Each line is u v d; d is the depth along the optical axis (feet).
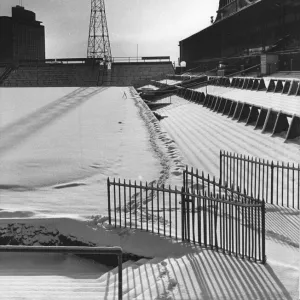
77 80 345.10
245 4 266.98
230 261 28.07
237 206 32.32
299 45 181.68
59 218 37.14
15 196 47.60
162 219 38.11
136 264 31.04
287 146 79.61
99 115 123.75
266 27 223.30
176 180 52.85
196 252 30.37
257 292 23.49
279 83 126.72
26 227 37.14
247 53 236.43
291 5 189.98
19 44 507.71
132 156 67.26
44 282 27.55
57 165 62.23
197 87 206.80
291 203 46.93
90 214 39.50
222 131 102.01
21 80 341.62
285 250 30.83
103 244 34.55
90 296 24.26
